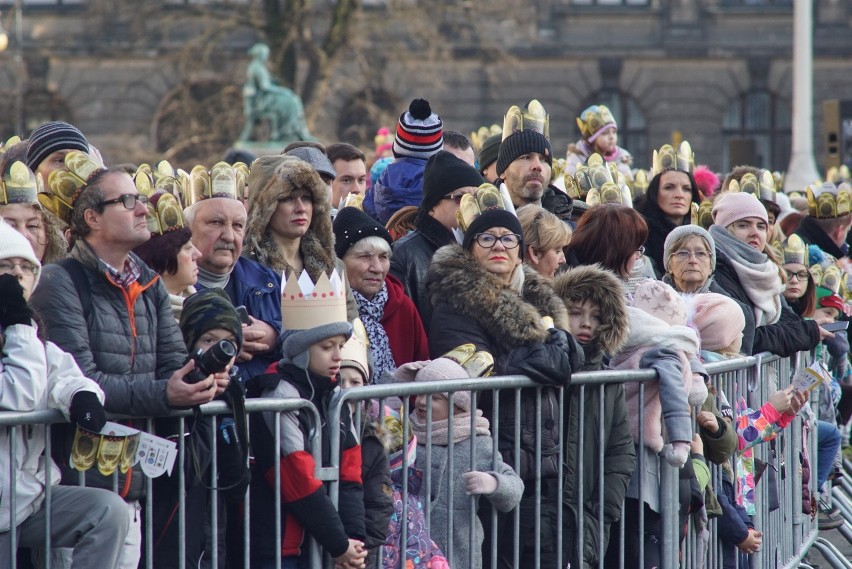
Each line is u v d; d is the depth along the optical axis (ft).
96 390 33.24
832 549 68.13
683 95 370.53
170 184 48.75
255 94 284.82
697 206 66.90
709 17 370.73
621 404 46.26
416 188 60.64
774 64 369.09
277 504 36.91
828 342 80.23
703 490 50.16
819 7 367.45
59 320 35.06
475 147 104.12
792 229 89.40
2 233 34.14
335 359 38.11
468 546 41.91
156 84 364.79
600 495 44.91
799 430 64.28
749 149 175.42
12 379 32.63
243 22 313.53
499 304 43.70
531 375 42.55
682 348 47.88
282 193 44.70
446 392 40.63
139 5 336.08
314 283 41.45
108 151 356.38
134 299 36.63
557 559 43.65
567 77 369.09
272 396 37.76
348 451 38.34
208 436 35.76
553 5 371.56
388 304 47.78
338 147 71.46
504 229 44.80
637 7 372.17
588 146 88.74
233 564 38.22
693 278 56.59
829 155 157.17
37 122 368.48
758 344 60.70
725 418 51.47
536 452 43.14
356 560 37.81
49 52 365.40
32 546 34.14
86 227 36.29
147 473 34.55
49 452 33.32
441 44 329.93
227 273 43.91
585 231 52.19
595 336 46.39
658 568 48.34
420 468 42.60
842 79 363.15
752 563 56.08
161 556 36.32
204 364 34.45
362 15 317.42
